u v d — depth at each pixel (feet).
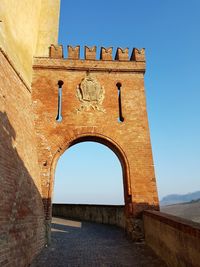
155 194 39.75
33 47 45.19
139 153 42.06
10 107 29.43
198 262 16.83
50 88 44.34
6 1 31.48
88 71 46.37
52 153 40.68
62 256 29.48
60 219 73.15
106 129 43.11
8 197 23.31
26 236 26.55
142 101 45.52
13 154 27.04
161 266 24.68
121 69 46.85
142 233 37.88
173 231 22.61
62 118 42.91
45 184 38.45
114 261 27.30
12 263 21.84
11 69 31.96
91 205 72.64
